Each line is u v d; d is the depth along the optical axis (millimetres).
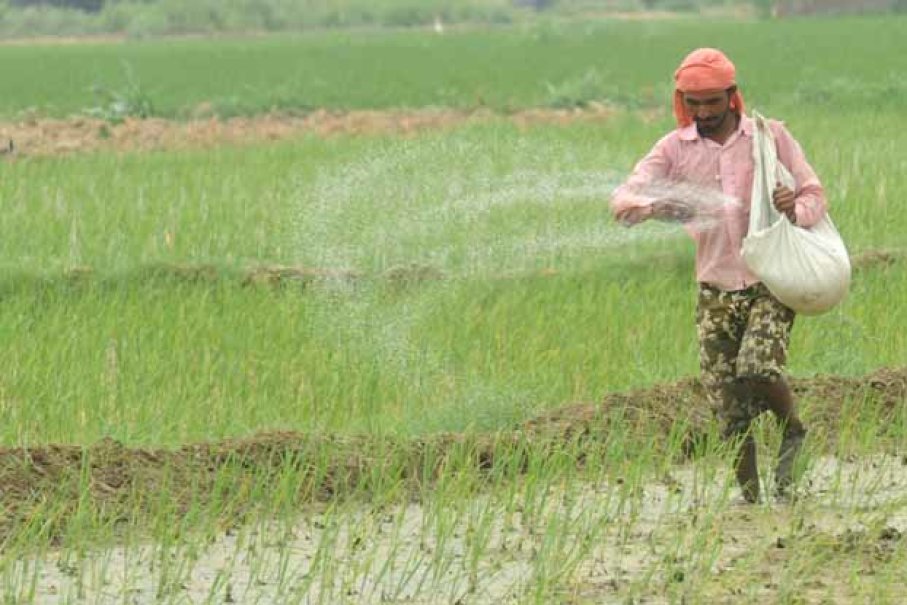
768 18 164875
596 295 24125
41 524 14406
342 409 18812
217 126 54281
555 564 13688
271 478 15898
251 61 99312
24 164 40531
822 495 15867
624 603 12883
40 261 25844
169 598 12992
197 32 169500
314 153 42500
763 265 14578
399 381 19672
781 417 15367
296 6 178000
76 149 46312
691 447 17438
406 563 13906
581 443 17188
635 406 18141
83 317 22203
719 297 15281
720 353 15406
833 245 14812
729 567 13680
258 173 37844
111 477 15617
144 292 24141
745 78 72500
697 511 15320
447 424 18031
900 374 19641
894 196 31766
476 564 13625
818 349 21172
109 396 18578
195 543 14258
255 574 13562
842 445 17141
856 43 102188
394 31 169250
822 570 13555
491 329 21859
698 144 15062
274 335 21516
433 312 22734
